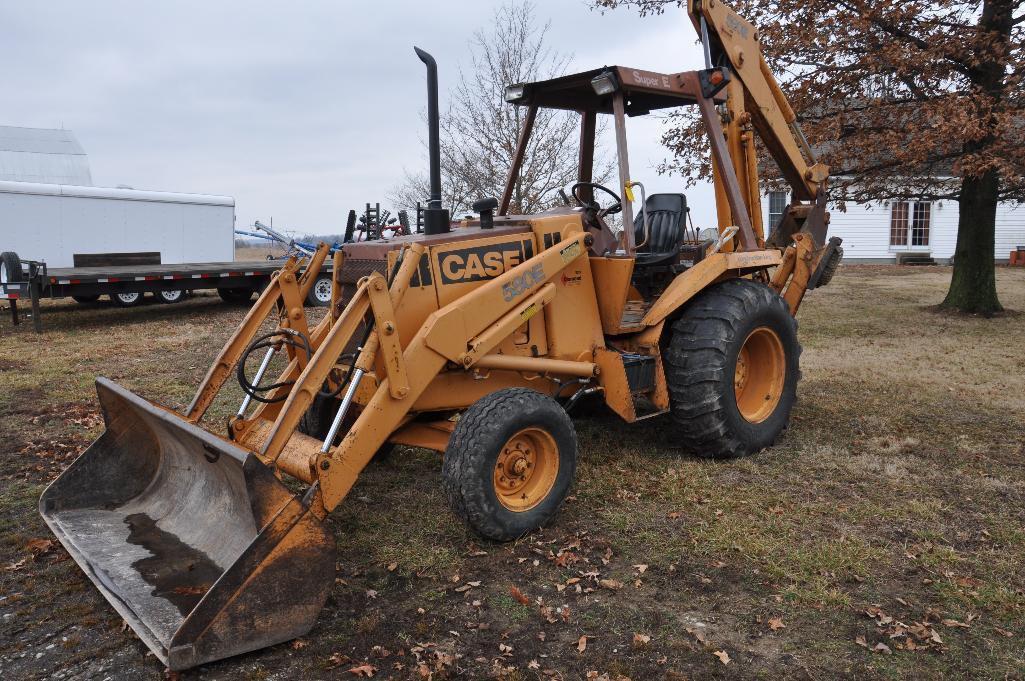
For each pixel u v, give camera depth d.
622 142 4.61
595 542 3.89
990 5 10.31
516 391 3.94
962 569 3.56
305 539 2.98
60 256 14.89
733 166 5.39
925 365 7.91
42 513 3.92
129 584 3.24
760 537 3.89
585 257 4.70
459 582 3.53
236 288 14.77
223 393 7.28
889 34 10.17
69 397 7.12
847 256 22.62
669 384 4.98
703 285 4.90
